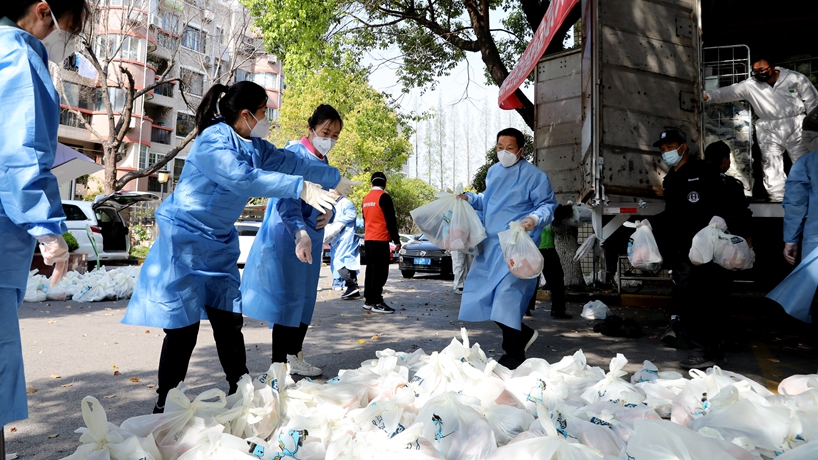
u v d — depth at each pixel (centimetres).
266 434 263
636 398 302
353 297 973
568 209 751
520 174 436
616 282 1008
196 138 308
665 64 645
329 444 231
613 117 620
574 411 270
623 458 226
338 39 1405
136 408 358
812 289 443
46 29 190
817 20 898
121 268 1060
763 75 745
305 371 436
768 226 689
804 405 272
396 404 259
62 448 292
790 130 739
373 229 805
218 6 2656
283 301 375
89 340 575
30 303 855
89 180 3316
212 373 444
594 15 621
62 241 177
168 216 298
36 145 172
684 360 477
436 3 1460
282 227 374
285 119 2959
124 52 3266
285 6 1249
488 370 312
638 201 621
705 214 479
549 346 569
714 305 472
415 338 604
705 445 219
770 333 655
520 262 392
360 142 2898
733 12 913
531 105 1226
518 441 230
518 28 1573
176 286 294
